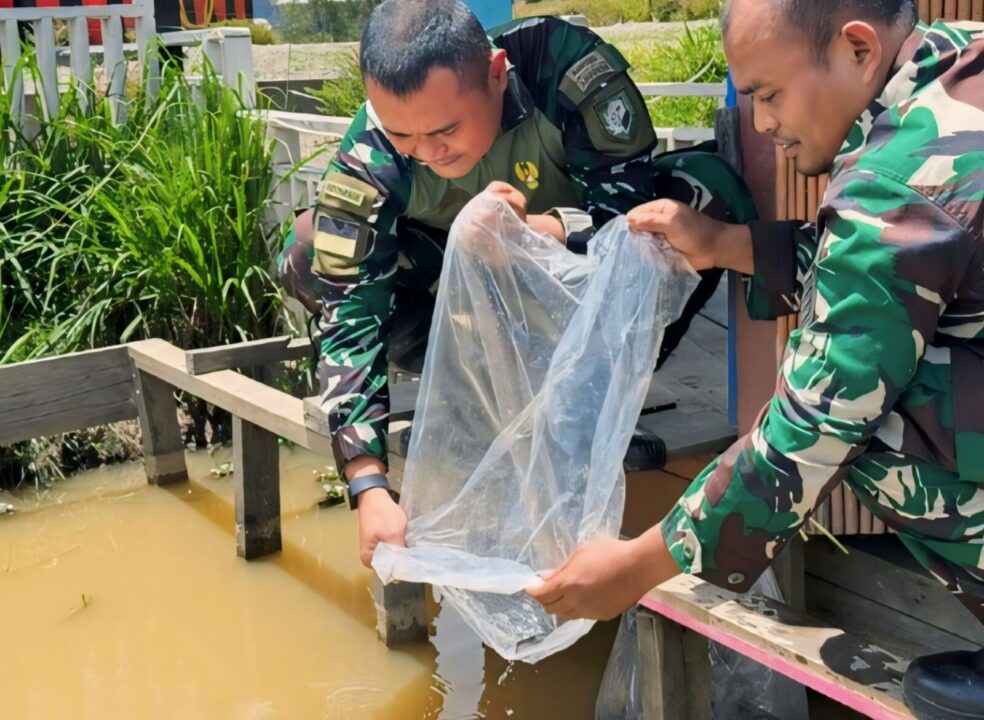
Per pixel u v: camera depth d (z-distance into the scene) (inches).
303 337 179.0
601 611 72.2
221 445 190.5
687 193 98.8
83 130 200.1
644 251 78.5
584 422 76.9
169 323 193.2
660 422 108.6
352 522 163.0
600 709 106.2
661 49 357.4
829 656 74.3
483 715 116.1
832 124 65.2
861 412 61.6
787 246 81.8
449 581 75.4
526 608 79.3
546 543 76.9
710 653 103.3
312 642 131.5
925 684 67.0
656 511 108.5
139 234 187.8
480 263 80.4
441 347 81.9
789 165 91.9
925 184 59.3
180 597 143.3
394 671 124.8
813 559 104.2
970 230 59.1
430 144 84.4
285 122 211.8
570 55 97.2
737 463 65.9
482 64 84.1
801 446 63.3
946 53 61.8
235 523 159.3
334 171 99.5
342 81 357.7
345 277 98.7
